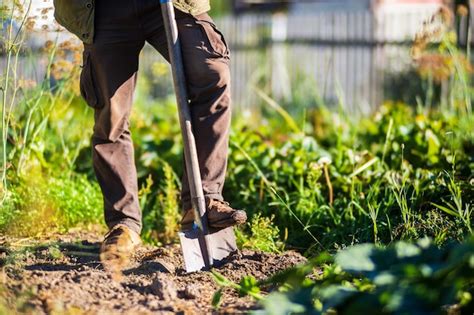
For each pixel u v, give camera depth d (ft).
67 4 14.92
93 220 19.19
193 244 14.74
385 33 41.83
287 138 25.64
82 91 15.57
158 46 15.46
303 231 18.44
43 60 21.70
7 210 17.62
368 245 11.71
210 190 15.03
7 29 17.63
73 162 20.67
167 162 22.29
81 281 13.28
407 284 10.62
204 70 14.82
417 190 17.75
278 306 11.13
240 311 12.17
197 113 15.03
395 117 23.86
